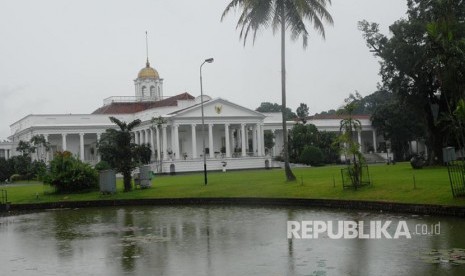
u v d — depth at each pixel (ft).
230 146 269.85
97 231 63.10
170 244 50.60
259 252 44.55
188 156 240.94
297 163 234.58
